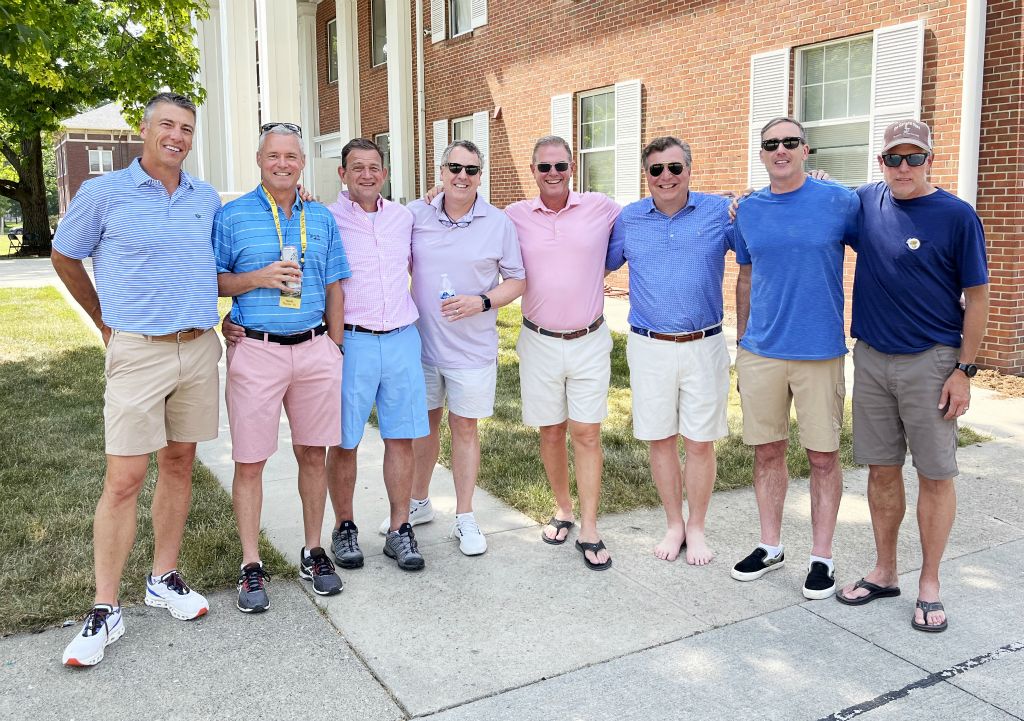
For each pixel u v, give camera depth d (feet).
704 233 12.78
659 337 13.10
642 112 37.50
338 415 12.40
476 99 49.39
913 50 25.94
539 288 13.34
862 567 13.12
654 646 10.79
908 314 11.07
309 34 71.15
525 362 13.79
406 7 53.01
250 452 11.80
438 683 9.93
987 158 24.47
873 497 11.90
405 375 13.00
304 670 10.19
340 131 65.21
